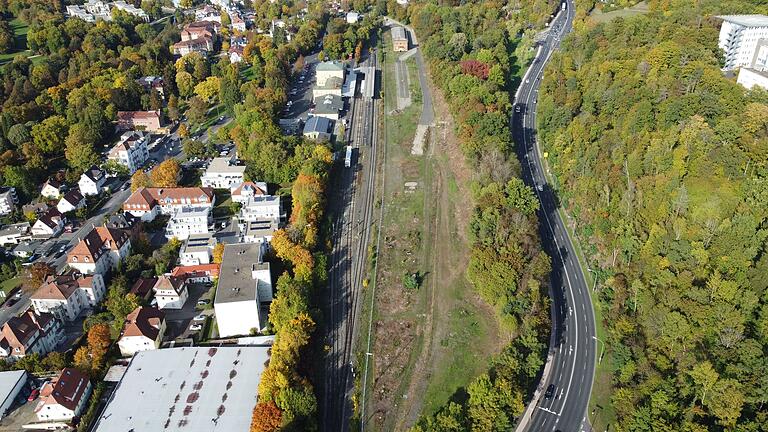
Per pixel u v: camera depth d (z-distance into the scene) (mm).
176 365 199500
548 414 182625
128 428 176625
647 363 184625
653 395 171250
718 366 174250
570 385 192375
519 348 193375
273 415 170500
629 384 185375
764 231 193875
